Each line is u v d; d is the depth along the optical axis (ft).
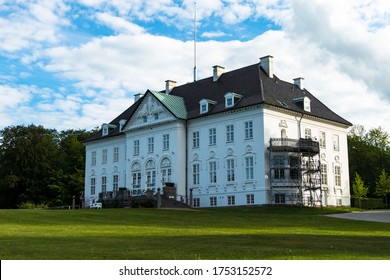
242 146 179.93
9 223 100.17
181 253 51.90
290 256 50.06
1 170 287.07
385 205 247.50
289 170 176.96
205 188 190.08
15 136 291.17
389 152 305.32
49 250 53.72
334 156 201.87
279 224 110.01
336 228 102.27
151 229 89.71
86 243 61.26
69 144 314.35
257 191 173.37
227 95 186.80
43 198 285.23
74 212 131.23
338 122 204.74
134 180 214.69
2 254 50.34
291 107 185.57
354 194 246.06
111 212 134.00
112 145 234.99
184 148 198.49
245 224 108.78
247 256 50.01
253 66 199.41
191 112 201.26
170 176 197.98
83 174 285.64
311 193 181.16
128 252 52.24
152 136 208.74
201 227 98.22
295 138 185.68
